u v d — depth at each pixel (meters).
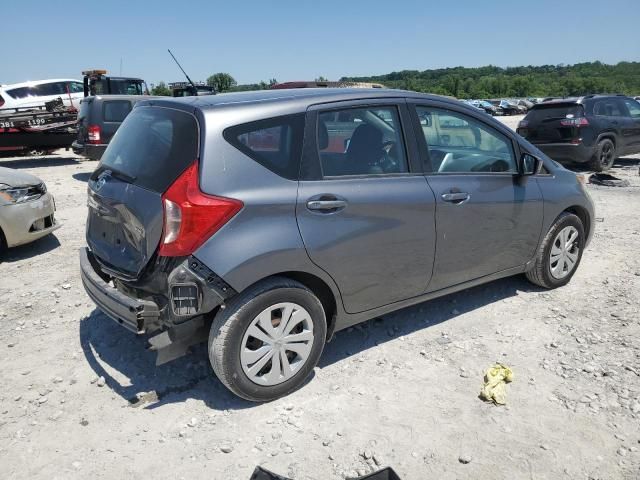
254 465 2.78
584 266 5.54
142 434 3.02
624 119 12.42
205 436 3.00
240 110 3.13
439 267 3.91
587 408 3.18
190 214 2.89
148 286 3.11
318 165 3.30
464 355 3.81
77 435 3.02
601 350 3.82
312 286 3.44
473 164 4.12
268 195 3.07
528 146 4.51
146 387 3.47
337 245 3.30
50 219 6.41
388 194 3.53
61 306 4.73
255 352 3.14
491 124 4.27
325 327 3.41
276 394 3.28
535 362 3.70
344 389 3.42
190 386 3.48
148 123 3.45
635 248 6.13
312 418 3.14
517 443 2.91
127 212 3.23
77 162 15.38
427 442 2.93
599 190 9.74
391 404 3.26
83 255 3.77
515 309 4.52
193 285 2.91
